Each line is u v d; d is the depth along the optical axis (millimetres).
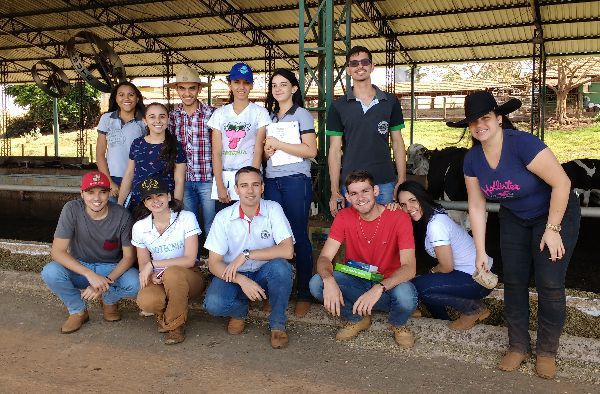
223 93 22641
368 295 2973
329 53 4355
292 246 3285
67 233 3402
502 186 2688
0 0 11633
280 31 12398
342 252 4020
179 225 3352
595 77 22078
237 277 3152
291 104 3627
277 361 2982
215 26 12680
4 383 2756
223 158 3652
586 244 6625
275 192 3590
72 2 11820
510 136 2627
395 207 3191
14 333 3422
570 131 20391
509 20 10992
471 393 2609
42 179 7902
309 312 3531
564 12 10375
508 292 2865
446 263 3146
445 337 3150
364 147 3498
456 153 5508
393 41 12336
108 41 14031
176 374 2844
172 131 3859
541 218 2711
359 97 3537
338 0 9891
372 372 2846
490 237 6941
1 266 4676
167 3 11336
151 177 3604
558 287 2676
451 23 11328
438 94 23766
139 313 3744
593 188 6035
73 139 23391
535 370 2789
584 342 2934
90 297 3297
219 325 3512
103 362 2998
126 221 3451
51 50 15328
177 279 3154
